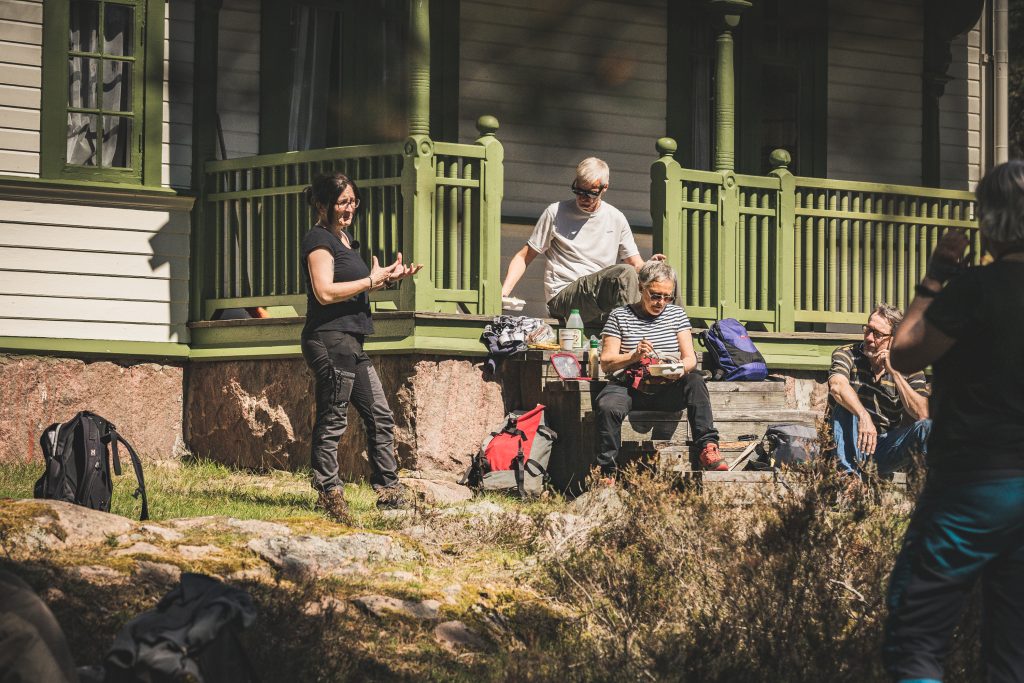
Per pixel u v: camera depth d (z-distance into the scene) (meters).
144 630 5.04
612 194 17.78
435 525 9.80
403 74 16.50
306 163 14.25
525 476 12.50
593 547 8.47
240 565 7.85
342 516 9.88
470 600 7.96
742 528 7.54
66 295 14.58
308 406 13.89
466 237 13.66
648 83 18.03
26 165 14.55
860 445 10.88
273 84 15.70
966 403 5.16
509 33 17.19
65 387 14.44
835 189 15.70
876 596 6.69
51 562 7.32
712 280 15.12
